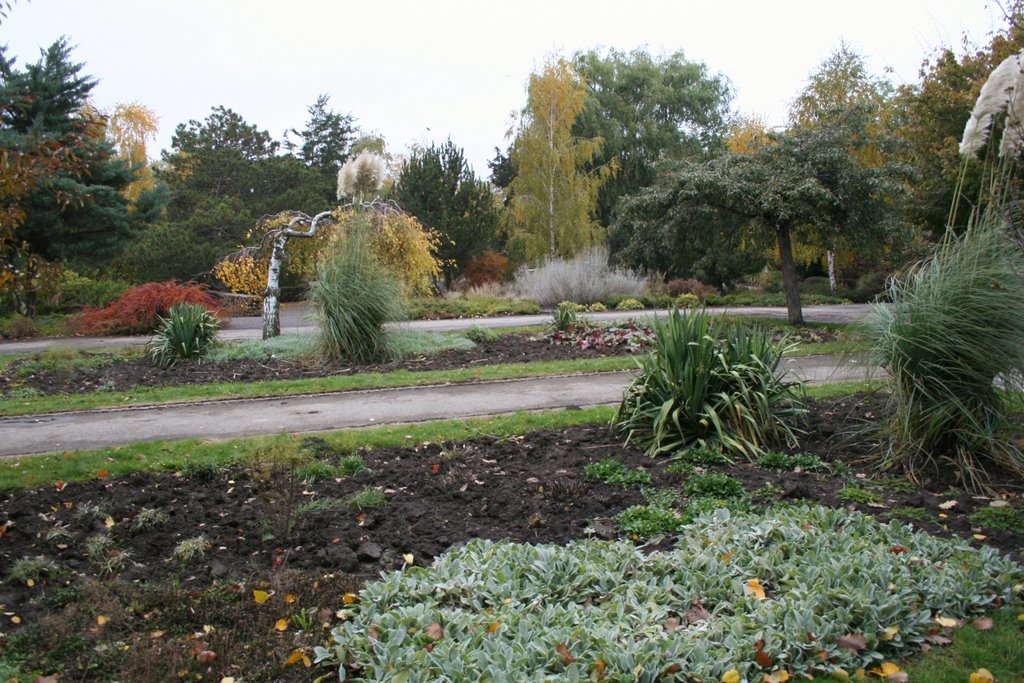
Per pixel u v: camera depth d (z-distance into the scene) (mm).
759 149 16422
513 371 10570
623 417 6836
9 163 5656
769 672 3006
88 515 4945
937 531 4523
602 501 5156
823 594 3387
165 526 4824
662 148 38688
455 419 7582
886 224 14719
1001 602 3578
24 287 6418
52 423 7957
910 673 3051
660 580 3822
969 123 6312
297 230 14758
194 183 34094
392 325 12352
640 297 24609
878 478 5500
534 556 4039
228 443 6664
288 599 3826
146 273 24703
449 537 4633
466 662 3025
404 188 26000
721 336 6844
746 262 28562
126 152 36719
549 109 31750
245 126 41281
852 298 28625
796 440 6109
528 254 30609
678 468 5691
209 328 12508
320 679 3121
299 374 10875
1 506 5152
